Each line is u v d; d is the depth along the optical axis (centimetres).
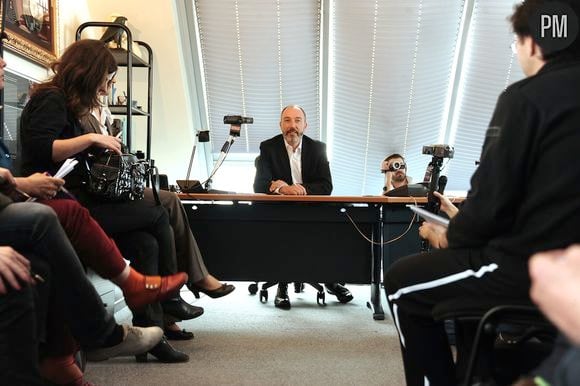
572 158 93
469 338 118
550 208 95
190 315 230
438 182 224
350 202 264
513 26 112
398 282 118
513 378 112
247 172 467
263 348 228
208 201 275
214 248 281
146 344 163
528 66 110
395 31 397
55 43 307
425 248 259
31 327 113
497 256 102
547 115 95
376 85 421
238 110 436
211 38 405
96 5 362
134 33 374
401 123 438
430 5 386
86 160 190
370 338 246
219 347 229
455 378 120
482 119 435
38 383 114
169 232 210
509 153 98
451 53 411
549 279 52
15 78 261
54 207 153
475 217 103
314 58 414
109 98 340
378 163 456
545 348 115
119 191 189
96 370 194
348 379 188
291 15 393
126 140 328
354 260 281
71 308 134
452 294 110
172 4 366
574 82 96
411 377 123
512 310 94
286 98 430
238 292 371
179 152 426
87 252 159
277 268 280
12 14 253
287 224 279
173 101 402
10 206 125
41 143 180
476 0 383
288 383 183
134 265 198
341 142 452
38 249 124
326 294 362
